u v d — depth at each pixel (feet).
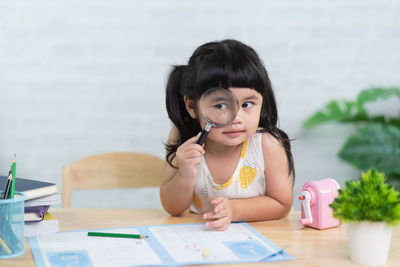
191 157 3.57
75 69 8.28
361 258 2.58
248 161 3.97
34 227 3.08
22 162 8.31
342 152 8.17
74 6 8.21
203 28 8.32
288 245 2.91
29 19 8.16
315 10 8.42
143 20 8.28
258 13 8.37
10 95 8.23
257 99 3.39
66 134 8.33
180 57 8.33
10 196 2.75
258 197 3.71
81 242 2.93
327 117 7.97
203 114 3.34
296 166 8.59
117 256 2.66
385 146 8.02
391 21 8.48
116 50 8.29
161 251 2.75
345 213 2.56
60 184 8.37
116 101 8.34
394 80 8.52
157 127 8.38
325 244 2.95
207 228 3.29
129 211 3.89
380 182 2.58
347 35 8.48
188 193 3.69
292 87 8.49
